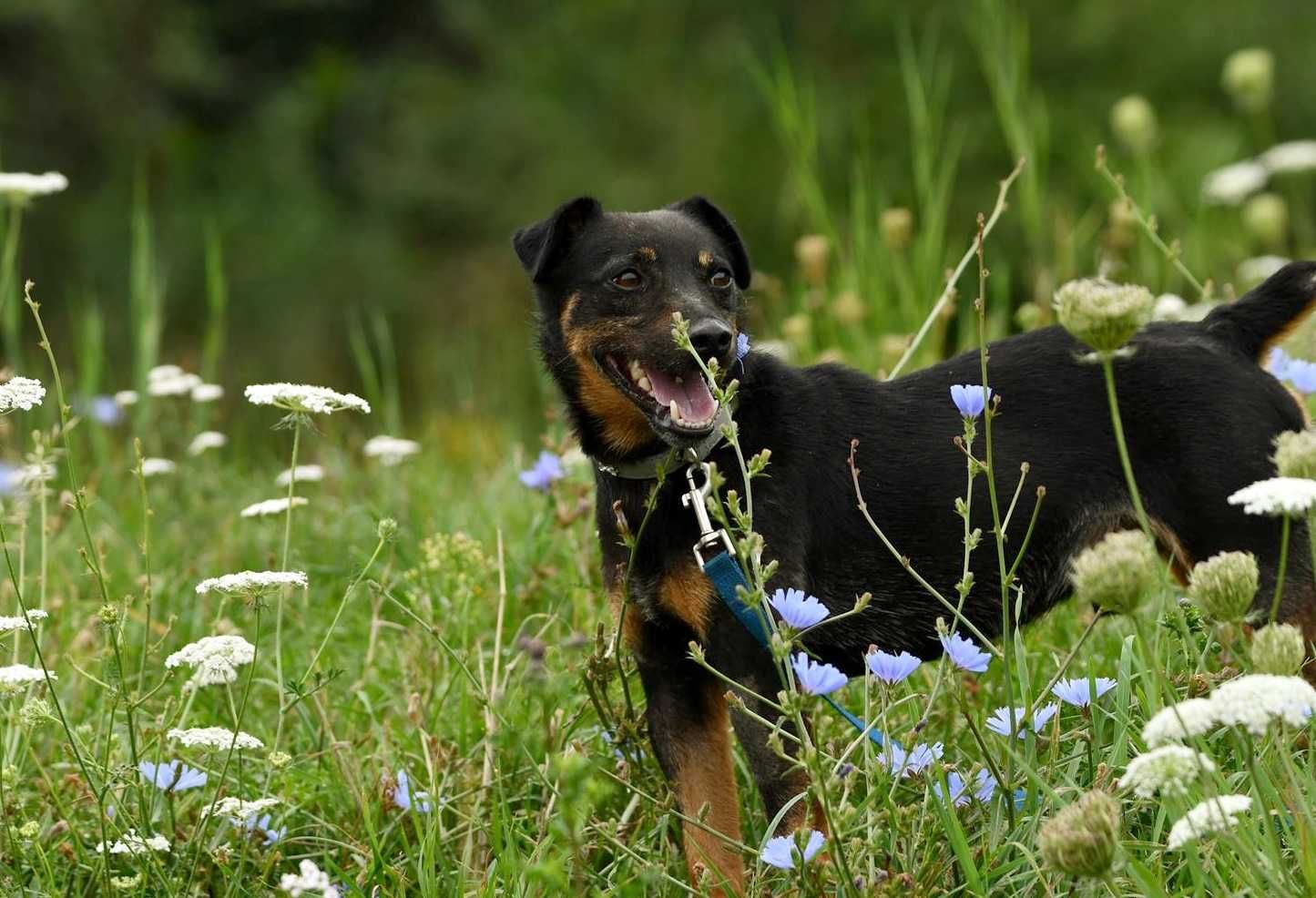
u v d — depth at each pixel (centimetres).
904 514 745
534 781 717
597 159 3284
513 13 3619
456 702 809
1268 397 737
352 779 711
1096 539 746
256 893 647
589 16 3500
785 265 3098
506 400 1631
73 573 1043
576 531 921
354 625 948
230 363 3009
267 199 3244
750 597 557
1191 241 2097
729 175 3184
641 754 700
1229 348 752
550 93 3409
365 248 3219
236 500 1182
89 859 664
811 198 1341
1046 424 751
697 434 693
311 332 3095
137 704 645
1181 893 551
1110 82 3052
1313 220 2873
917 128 1357
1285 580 705
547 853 650
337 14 3569
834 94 3073
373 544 1033
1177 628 632
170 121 3284
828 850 587
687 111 3297
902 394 769
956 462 748
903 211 1237
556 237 782
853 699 802
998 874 571
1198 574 492
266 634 937
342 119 3438
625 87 3359
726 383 715
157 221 3095
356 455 1380
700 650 571
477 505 1116
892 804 573
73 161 3144
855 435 753
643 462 729
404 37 3619
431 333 3128
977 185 2822
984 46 1433
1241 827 525
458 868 656
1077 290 508
